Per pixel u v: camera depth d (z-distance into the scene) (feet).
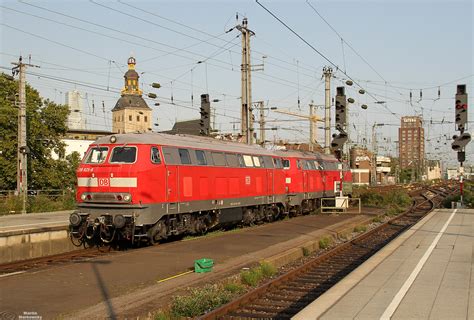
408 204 143.43
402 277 37.01
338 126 95.45
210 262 43.19
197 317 29.78
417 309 28.04
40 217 96.07
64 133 175.94
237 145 83.10
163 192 59.77
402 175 409.69
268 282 39.24
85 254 55.83
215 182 71.82
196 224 68.80
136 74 328.49
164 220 61.21
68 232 60.39
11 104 157.28
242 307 33.91
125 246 63.00
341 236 73.87
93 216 58.34
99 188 58.08
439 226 72.95
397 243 55.21
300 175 106.93
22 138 124.47
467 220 81.97
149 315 29.71
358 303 29.58
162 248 56.18
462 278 36.45
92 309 30.91
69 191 135.44
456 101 94.68
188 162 65.51
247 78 104.47
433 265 41.83
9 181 156.15
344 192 121.19
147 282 38.58
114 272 42.34
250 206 85.40
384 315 26.91
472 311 27.48
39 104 167.22
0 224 77.15
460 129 97.04
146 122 326.65
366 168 382.83
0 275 41.68
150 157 58.34
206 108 97.30
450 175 446.19
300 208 108.27
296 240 63.77
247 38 104.42
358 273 38.63
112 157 58.39
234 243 60.59
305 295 37.78
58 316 29.09
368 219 96.32
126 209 56.85
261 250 55.16
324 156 126.93
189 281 39.06
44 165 167.63
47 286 37.09
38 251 56.44
